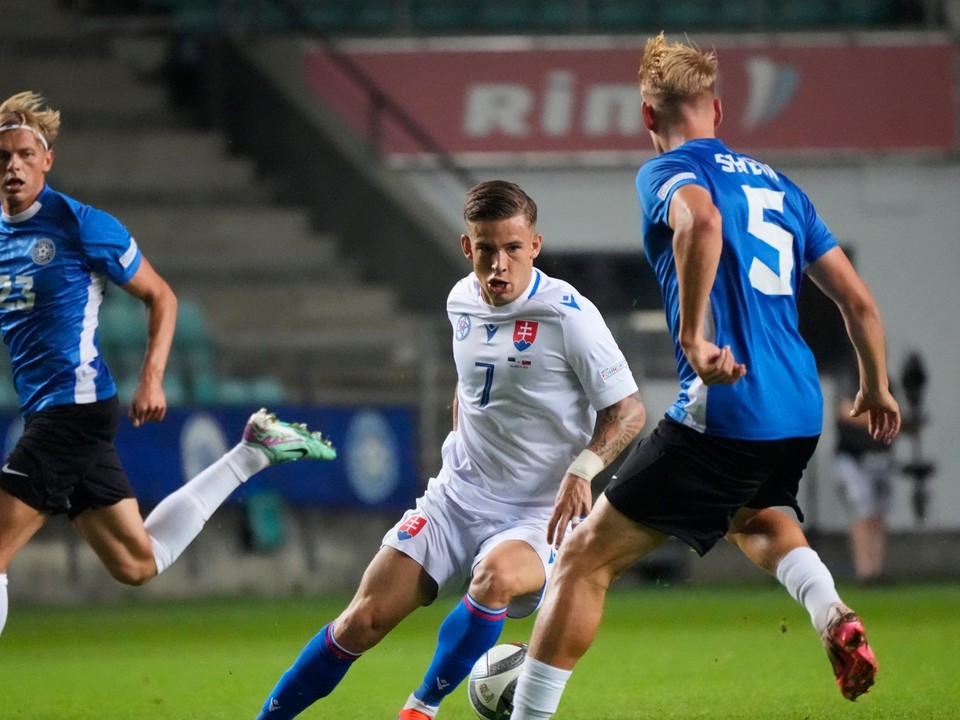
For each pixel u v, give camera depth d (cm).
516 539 1761
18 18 6775
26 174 2008
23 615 4381
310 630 3788
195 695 2478
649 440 1570
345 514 5194
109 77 6694
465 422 1823
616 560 1564
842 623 1616
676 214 1485
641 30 6912
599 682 2586
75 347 2023
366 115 6569
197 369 5291
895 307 6612
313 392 5378
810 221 1664
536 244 1788
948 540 6312
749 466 1551
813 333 6397
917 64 6600
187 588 4897
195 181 6475
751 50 6562
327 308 6109
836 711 2127
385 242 6353
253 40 6650
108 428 2055
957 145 6619
